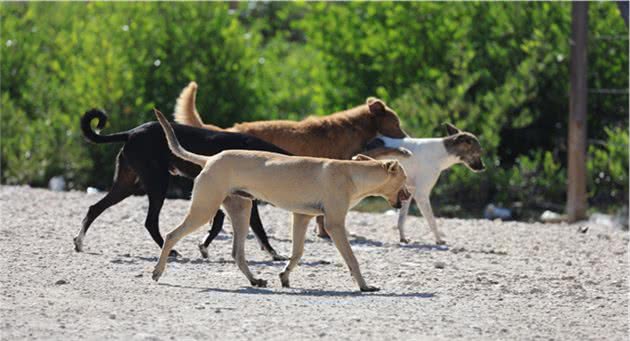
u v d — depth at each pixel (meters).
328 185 10.80
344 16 25.75
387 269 12.50
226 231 15.33
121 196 13.30
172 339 8.17
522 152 25.17
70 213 17.02
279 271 12.12
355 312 9.61
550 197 23.39
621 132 23.47
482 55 24.88
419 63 25.45
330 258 13.34
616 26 24.12
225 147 13.21
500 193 23.44
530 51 23.95
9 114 25.22
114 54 25.16
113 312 9.16
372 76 25.66
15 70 26.66
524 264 13.48
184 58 25.91
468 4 25.11
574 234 17.19
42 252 12.75
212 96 25.77
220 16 26.34
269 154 10.98
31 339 8.00
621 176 22.64
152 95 25.84
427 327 9.02
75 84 25.25
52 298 9.74
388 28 25.45
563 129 24.95
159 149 13.11
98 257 12.55
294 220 11.10
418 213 23.03
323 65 26.05
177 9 26.16
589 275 12.58
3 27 26.66
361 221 17.92
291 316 9.29
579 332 9.09
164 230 15.25
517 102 23.59
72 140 25.02
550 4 24.66
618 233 17.64
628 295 11.13
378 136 15.88
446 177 23.27
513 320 9.53
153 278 10.93
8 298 9.62
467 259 13.74
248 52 26.58
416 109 23.58
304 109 27.47
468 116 23.59
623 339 8.86
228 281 11.30
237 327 8.71
